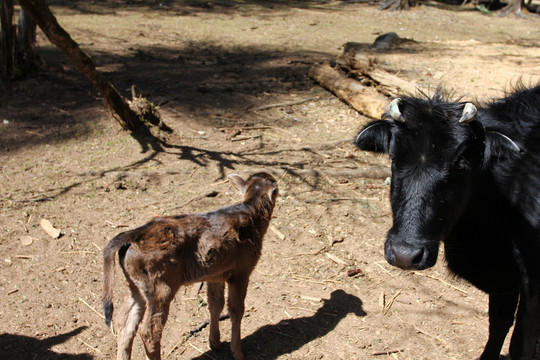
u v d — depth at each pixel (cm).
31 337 434
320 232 591
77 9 1742
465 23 1953
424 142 341
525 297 362
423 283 524
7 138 766
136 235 366
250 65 1172
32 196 630
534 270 358
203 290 508
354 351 434
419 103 359
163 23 1617
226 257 401
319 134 824
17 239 554
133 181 672
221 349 435
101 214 605
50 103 891
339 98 951
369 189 679
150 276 366
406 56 1191
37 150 741
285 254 554
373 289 512
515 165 363
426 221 335
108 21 1590
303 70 1134
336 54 1309
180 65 1148
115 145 762
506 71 1066
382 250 567
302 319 468
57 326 448
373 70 966
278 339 445
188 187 665
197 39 1434
